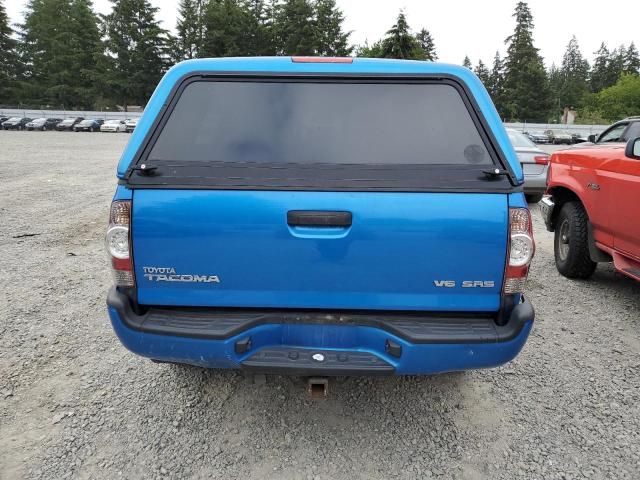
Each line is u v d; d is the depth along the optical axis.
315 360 2.37
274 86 2.58
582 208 5.36
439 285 2.35
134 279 2.41
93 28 74.50
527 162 9.16
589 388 3.34
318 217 2.30
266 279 2.37
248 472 2.54
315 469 2.57
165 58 72.31
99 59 70.88
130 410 3.03
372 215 2.29
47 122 49.91
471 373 3.51
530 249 2.32
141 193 2.34
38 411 3.00
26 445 2.70
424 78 2.57
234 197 2.31
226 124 2.51
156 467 2.56
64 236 7.11
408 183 2.31
